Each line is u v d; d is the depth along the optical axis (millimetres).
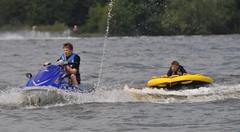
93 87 52906
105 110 44562
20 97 48406
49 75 48969
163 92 54031
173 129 36688
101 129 36938
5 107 46188
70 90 49000
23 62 104375
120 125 38219
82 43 190875
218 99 50312
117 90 55125
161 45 168250
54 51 142000
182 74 58188
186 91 54469
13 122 39906
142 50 141875
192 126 37594
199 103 48094
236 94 53094
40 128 37594
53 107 46062
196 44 172500
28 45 178750
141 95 52344
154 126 37812
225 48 146375
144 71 83438
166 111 44000
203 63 98438
